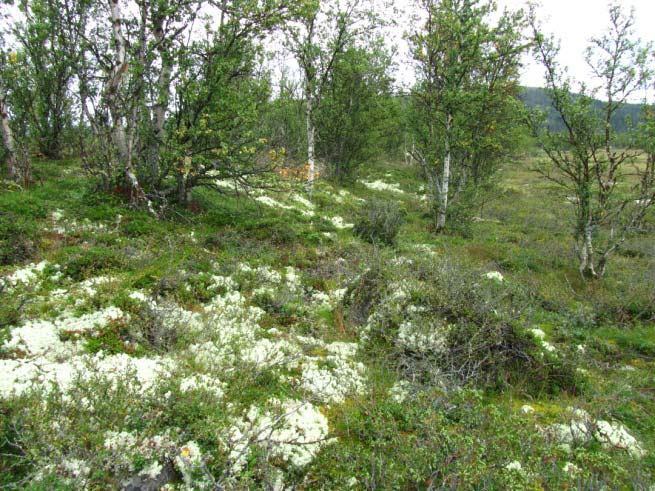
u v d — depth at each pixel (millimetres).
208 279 8172
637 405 6184
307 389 5398
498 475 3941
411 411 4898
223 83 12242
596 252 12984
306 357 6164
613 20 11250
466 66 16438
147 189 12367
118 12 11148
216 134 11906
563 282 11531
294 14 12695
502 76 16953
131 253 8633
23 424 3766
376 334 6895
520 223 20141
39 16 13367
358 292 8180
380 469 4020
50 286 6758
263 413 4668
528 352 6613
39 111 16188
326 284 9234
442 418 4656
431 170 18594
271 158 12977
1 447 3729
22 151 12070
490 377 6289
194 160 11898
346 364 6102
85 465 3559
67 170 14633
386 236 13781
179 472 3930
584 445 5012
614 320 9352
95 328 5586
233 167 12461
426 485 4121
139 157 12711
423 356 6195
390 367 6289
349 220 16594
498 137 18891
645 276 11492
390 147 33844
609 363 7508
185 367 5207
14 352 4965
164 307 6445
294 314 7633
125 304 6160
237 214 13367
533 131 12727
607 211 12406
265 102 13633
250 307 7445
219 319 6621
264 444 4242
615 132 11898
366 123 25469
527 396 6090
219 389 4875
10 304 5789
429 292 7191
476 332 6516
